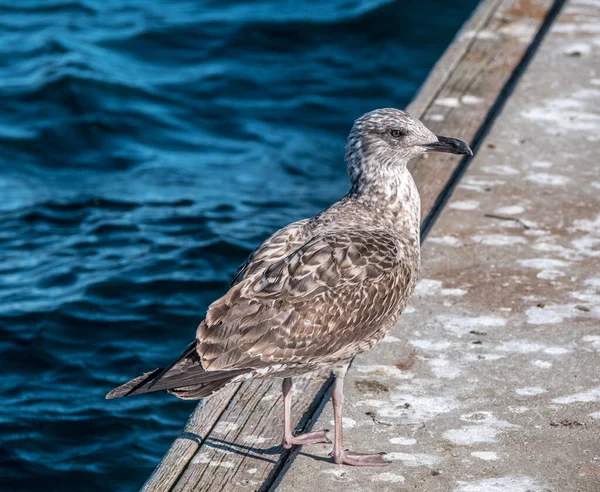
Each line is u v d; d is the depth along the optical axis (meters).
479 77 15.14
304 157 19.42
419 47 23.55
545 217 11.84
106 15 24.45
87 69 21.45
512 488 8.10
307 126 20.56
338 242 8.69
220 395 9.45
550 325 10.09
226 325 8.23
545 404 9.04
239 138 20.00
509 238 11.45
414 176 12.91
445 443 8.63
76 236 16.09
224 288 14.62
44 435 11.88
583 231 11.59
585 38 15.91
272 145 19.81
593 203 12.11
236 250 15.62
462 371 9.49
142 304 14.16
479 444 8.60
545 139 13.34
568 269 10.94
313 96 21.58
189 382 8.04
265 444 8.88
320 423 8.97
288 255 8.60
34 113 20.14
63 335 13.48
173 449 8.84
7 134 19.48
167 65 22.41
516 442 8.60
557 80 14.72
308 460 8.53
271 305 8.36
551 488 8.08
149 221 16.55
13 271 15.05
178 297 14.34
